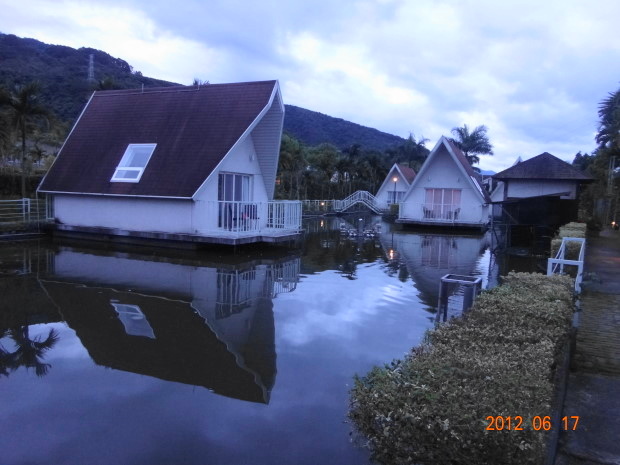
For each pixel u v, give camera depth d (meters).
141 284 8.88
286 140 34.56
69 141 17.08
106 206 15.12
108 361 5.01
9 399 4.11
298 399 4.14
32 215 18.42
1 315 6.69
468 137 43.88
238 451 3.31
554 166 20.44
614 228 23.25
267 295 8.16
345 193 45.22
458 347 3.21
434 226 26.03
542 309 3.97
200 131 14.91
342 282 9.45
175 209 14.02
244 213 15.27
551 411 2.89
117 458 3.22
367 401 2.66
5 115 20.31
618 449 3.10
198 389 4.34
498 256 14.31
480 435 2.24
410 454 2.50
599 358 4.82
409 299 7.96
